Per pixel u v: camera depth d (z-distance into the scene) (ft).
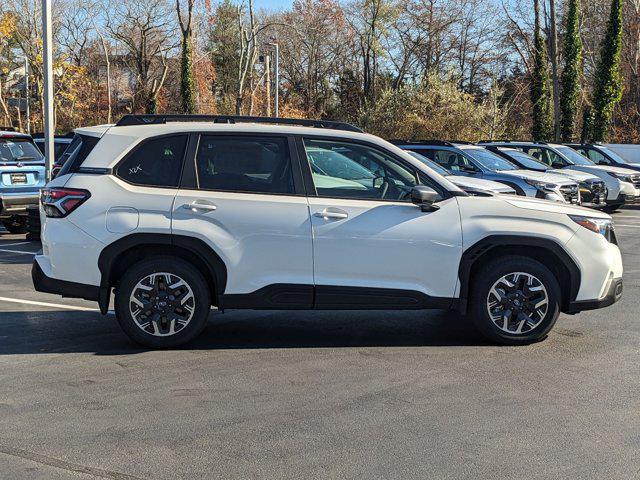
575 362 18.89
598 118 119.34
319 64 224.94
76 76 144.36
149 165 19.69
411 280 19.67
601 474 12.32
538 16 126.00
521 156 56.59
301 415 14.96
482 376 17.63
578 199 48.39
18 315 23.97
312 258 19.38
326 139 19.93
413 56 204.64
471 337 21.47
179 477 12.12
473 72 201.87
